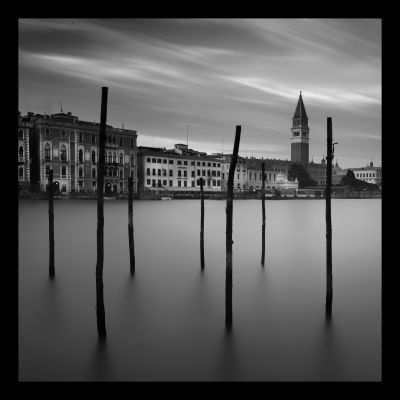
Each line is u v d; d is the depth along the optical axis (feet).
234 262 79.66
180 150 401.29
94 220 170.50
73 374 32.37
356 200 450.30
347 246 103.45
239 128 39.99
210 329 41.91
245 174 460.14
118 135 333.62
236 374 32.22
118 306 50.06
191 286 60.08
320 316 46.01
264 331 41.37
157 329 41.98
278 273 69.26
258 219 187.21
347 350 36.65
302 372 32.65
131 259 68.85
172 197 371.15
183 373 32.76
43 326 42.88
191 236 123.85
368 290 57.57
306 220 183.32
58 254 88.58
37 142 291.58
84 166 310.86
